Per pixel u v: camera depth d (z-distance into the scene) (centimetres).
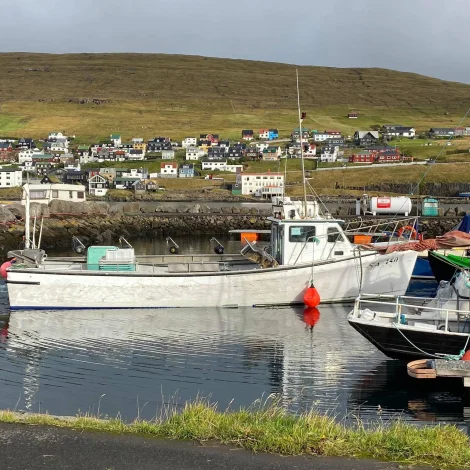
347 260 2569
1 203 7169
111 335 2111
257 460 870
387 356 1834
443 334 1683
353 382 1641
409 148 17325
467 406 1471
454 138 19538
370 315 1808
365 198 7650
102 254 2578
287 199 2767
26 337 2081
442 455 902
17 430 959
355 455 902
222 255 2908
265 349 1945
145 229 6544
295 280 2541
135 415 1380
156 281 2481
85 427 977
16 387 1584
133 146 19650
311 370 1738
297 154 17662
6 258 4359
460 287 1997
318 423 1012
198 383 1630
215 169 16700
